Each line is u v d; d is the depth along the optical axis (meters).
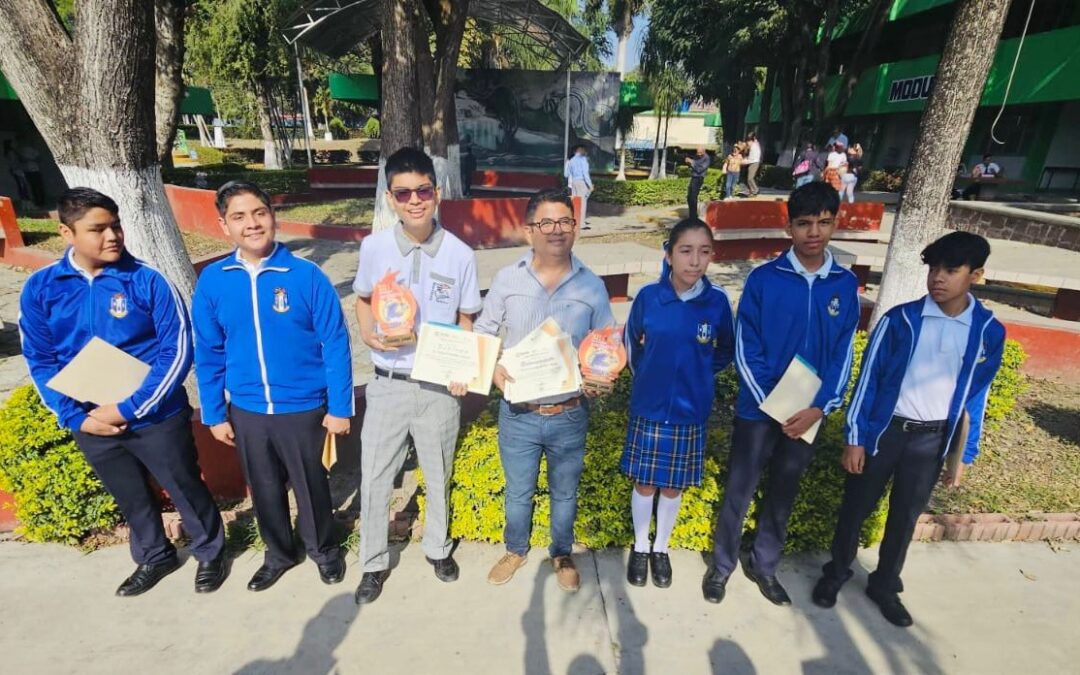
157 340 2.48
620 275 7.14
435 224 2.50
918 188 4.23
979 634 2.59
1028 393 5.18
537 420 2.46
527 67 23.17
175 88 12.23
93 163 3.13
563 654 2.42
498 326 2.54
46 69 2.95
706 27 20.22
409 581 2.80
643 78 22.03
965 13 3.79
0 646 2.37
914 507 2.54
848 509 2.62
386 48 6.47
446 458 2.62
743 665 2.40
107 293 2.34
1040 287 9.08
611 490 3.01
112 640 2.41
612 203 16.56
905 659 2.46
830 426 3.29
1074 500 3.53
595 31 23.83
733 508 2.62
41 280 2.28
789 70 21.11
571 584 2.76
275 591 2.71
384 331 2.32
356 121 48.72
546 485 3.01
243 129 40.75
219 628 2.49
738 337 2.52
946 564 3.03
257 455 2.48
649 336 2.50
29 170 13.20
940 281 2.30
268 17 18.06
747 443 2.53
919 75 18.27
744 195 16.86
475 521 3.04
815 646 2.51
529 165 20.12
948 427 2.43
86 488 2.86
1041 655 2.48
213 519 2.69
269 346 2.35
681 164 30.98
